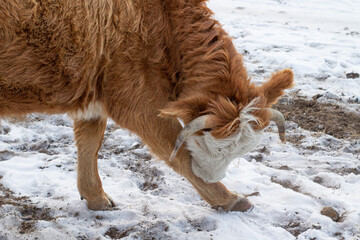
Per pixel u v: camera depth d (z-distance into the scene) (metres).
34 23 3.09
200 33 3.45
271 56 8.74
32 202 4.14
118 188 4.51
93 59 3.32
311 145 5.50
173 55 3.53
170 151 3.63
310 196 4.39
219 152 3.22
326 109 6.53
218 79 3.34
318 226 3.87
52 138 5.63
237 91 3.27
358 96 6.91
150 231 3.73
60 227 3.76
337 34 11.06
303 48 9.51
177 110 3.10
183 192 4.48
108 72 3.41
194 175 3.67
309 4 14.99
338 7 14.64
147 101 3.48
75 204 4.11
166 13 3.49
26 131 5.68
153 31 3.41
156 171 4.91
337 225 3.89
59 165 4.88
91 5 3.23
